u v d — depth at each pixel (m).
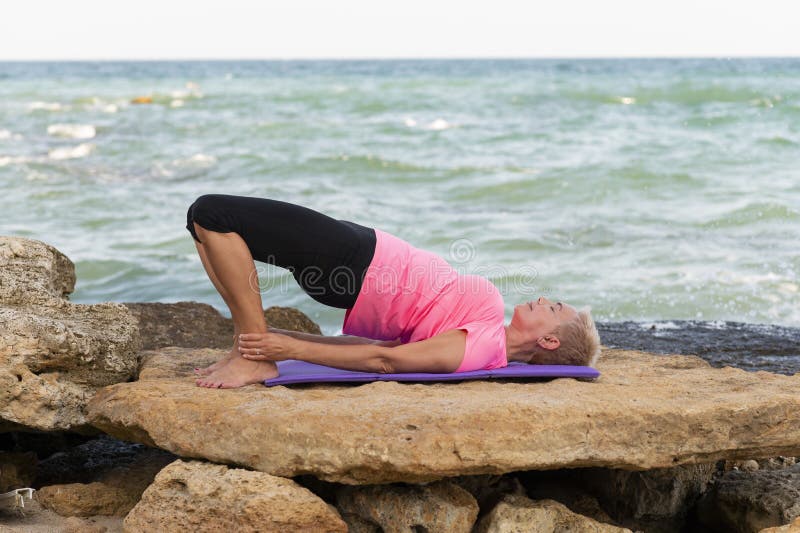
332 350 3.77
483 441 3.11
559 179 13.96
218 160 16.92
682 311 7.91
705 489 4.04
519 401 3.31
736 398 3.51
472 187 13.79
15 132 23.03
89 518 3.51
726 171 14.46
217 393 3.51
